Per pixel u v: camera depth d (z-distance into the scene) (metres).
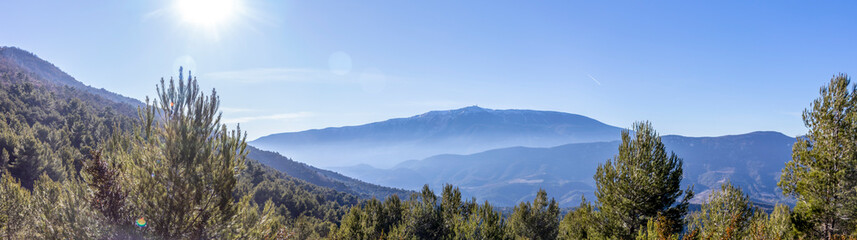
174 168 10.47
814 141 19.86
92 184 10.20
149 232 10.34
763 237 14.58
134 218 10.55
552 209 38.66
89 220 10.24
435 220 34.03
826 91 19.41
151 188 10.41
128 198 10.61
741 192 20.14
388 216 36.44
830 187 18.52
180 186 10.31
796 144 20.69
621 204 21.31
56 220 10.17
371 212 36.72
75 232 9.94
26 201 14.70
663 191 20.36
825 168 18.84
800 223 19.55
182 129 10.59
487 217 30.36
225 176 10.98
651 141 21.30
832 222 18.44
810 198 19.41
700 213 20.78
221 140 11.20
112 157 10.79
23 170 41.75
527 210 39.34
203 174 10.80
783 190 21.27
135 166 10.62
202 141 10.84
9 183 17.06
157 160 10.67
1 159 42.00
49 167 44.34
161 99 10.73
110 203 10.34
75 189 10.69
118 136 11.02
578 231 30.34
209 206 10.88
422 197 35.47
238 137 11.55
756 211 20.41
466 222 30.92
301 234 37.16
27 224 12.54
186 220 10.77
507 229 31.97
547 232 37.97
